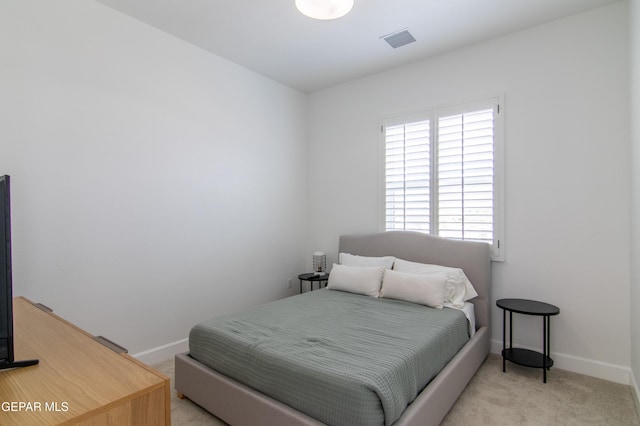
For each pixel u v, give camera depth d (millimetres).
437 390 1842
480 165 3029
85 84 2408
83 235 2400
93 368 1099
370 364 1648
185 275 3033
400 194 3531
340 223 4043
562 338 2662
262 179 3779
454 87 3182
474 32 2863
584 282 2572
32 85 2176
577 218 2600
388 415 1464
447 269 2957
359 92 3859
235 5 2484
